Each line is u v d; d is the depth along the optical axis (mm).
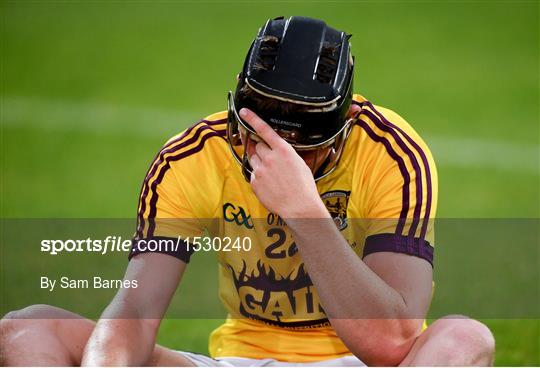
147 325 12477
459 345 11305
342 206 13391
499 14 60219
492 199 31797
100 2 60094
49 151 36062
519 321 20609
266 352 13773
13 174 33312
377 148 13250
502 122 42406
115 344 11930
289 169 12039
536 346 19141
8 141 37094
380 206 12992
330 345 13727
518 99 45688
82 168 34156
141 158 35562
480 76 49062
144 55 50750
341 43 12391
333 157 12602
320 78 12078
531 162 36781
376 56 52000
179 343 19562
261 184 12164
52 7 58312
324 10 60688
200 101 44156
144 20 57031
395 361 12180
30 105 42188
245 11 60094
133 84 46219
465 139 39938
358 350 12273
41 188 31812
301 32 12242
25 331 11984
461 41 55188
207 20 57844
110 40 52750
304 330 13688
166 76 47656
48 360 11656
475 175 34781
